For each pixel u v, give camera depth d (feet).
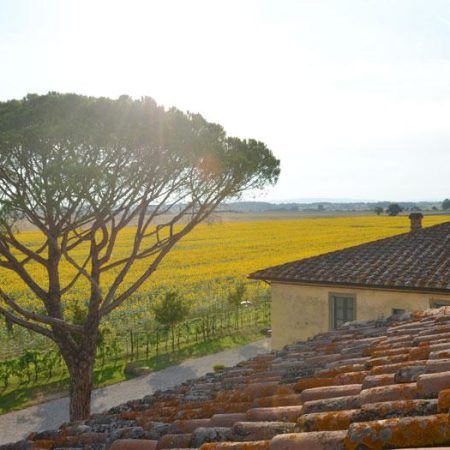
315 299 50.85
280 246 172.35
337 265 51.75
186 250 165.68
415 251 51.34
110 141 34.55
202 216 43.65
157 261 42.68
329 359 18.99
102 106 35.63
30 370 62.39
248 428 11.16
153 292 101.14
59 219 37.52
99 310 41.65
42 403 53.62
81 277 111.14
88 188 34.50
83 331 41.39
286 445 8.95
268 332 79.97
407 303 45.55
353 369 15.21
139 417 16.97
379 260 50.83
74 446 14.76
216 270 125.18
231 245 178.29
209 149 38.32
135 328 78.64
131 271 122.52
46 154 34.06
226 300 92.84
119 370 64.18
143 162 37.52
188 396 19.30
